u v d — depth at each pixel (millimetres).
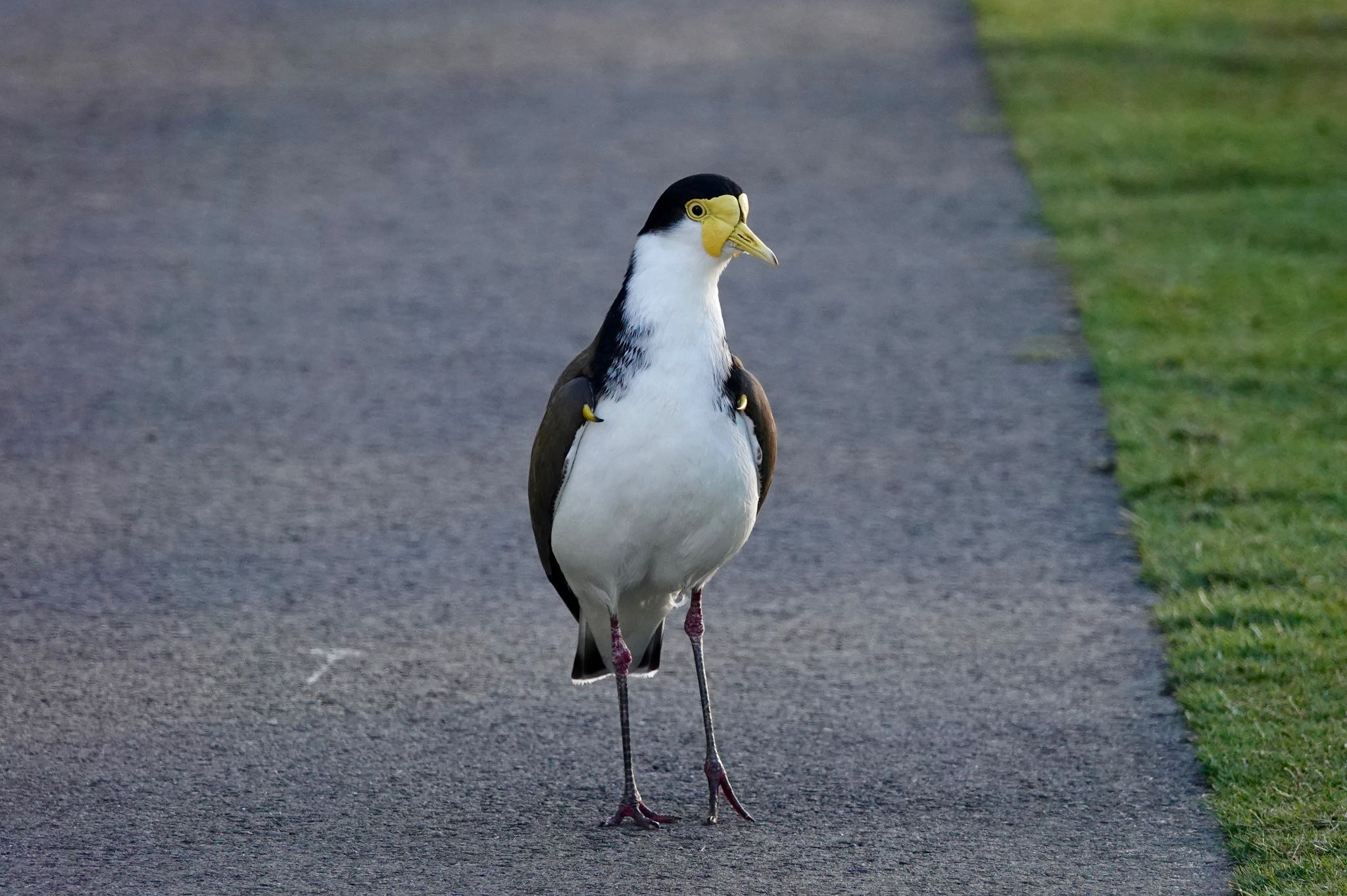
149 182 21391
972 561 11742
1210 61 25594
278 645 10672
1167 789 8758
